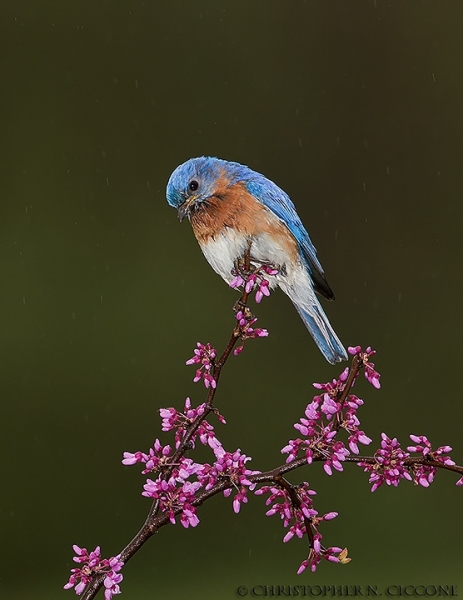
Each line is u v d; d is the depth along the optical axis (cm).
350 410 653
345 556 652
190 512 652
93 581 652
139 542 652
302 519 652
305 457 652
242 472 652
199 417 654
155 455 653
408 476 653
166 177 743
